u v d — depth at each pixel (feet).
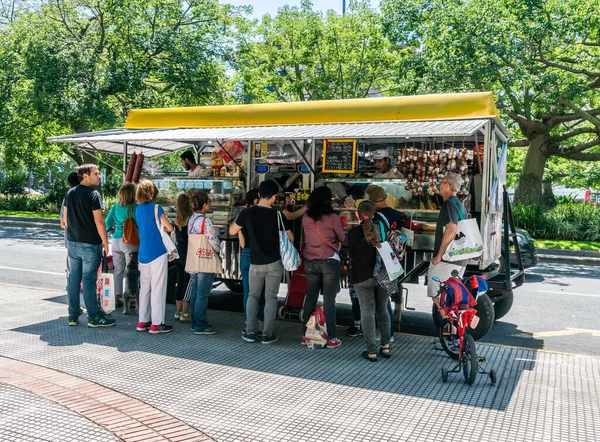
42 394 14.84
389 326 19.30
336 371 17.69
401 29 63.82
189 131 26.66
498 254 25.08
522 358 19.52
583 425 13.74
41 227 76.43
